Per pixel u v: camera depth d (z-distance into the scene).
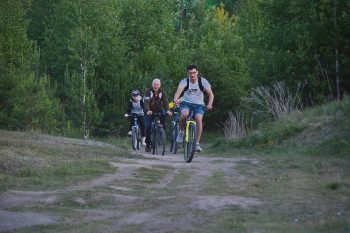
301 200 18.72
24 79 80.31
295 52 60.47
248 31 117.56
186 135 34.50
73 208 18.45
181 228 15.33
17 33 92.06
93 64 96.25
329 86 54.38
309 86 56.97
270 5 65.94
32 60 93.19
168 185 23.88
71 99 94.75
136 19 117.81
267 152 39.44
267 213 16.88
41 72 110.62
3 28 90.62
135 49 117.38
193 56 114.75
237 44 125.94
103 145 45.66
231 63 118.81
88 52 96.31
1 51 88.56
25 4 101.12
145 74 102.94
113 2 109.69
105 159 32.97
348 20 54.25
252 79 70.25
